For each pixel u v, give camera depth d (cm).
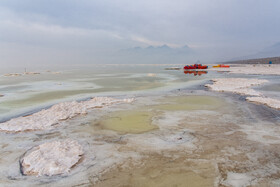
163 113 1180
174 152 693
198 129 911
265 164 608
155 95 1759
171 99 1577
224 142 767
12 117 1145
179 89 2086
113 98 1614
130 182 529
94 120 1068
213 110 1234
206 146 734
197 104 1398
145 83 2633
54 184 526
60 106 1293
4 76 3891
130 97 1678
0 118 1129
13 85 2478
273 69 4997
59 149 677
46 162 606
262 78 3094
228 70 4988
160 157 659
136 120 1059
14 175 569
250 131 879
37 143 788
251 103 1403
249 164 608
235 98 1582
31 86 2383
